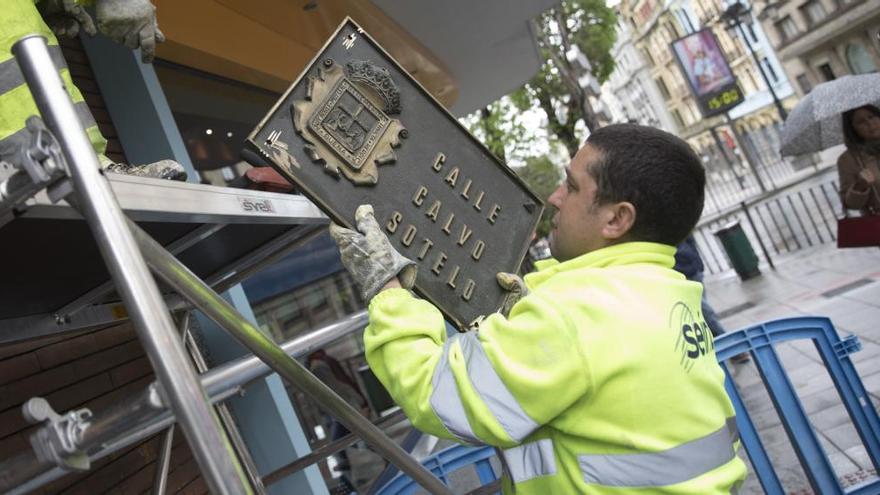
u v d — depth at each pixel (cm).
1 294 186
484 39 1032
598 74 3195
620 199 189
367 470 968
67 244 166
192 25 512
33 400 126
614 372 169
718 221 3058
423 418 179
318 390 195
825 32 4153
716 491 175
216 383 200
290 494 451
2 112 156
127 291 124
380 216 198
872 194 655
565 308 173
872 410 438
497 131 2712
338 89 199
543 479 184
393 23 820
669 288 185
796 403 420
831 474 417
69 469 129
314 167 193
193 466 392
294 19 658
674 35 5959
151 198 157
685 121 6375
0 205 127
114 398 343
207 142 648
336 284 1124
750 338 421
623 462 173
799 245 1741
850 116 652
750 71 5081
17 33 164
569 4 3112
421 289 198
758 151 5309
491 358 174
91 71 456
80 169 127
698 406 178
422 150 206
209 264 256
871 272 1146
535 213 218
